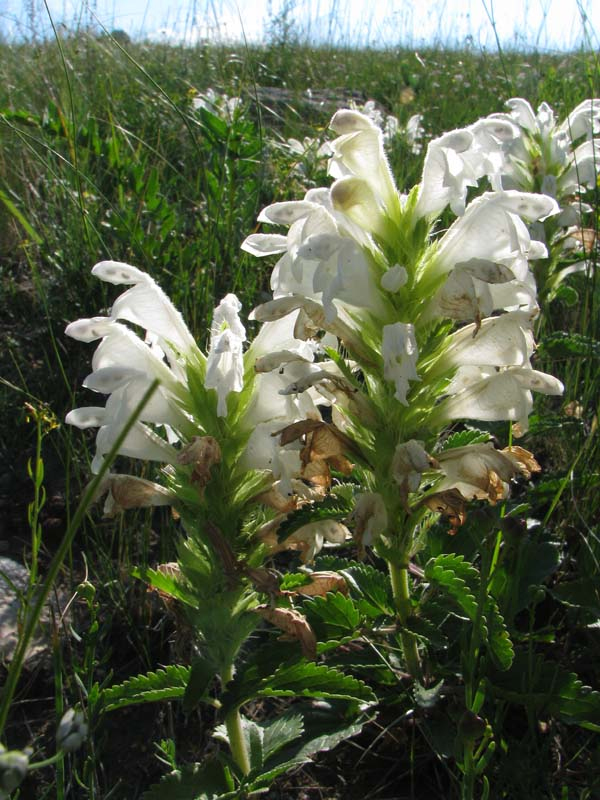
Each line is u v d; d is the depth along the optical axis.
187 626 0.20
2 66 0.65
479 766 0.16
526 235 0.18
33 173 0.49
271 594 0.18
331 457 0.19
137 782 0.22
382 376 0.19
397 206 0.18
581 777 0.20
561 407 0.34
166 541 0.28
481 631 0.20
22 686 0.24
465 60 0.86
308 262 0.19
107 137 0.51
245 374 0.19
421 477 0.20
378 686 0.23
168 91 0.65
